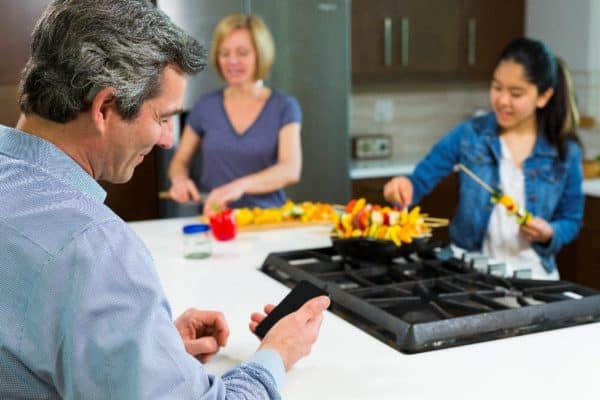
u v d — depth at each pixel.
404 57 4.36
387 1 4.27
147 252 0.92
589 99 4.28
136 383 0.83
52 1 0.94
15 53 3.45
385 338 1.39
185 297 1.71
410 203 2.44
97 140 0.94
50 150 0.93
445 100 4.98
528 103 2.27
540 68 2.24
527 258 2.36
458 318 1.39
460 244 2.50
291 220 2.62
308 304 1.26
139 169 3.73
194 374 0.89
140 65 0.91
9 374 0.87
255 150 2.93
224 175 3.00
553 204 2.40
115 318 0.84
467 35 4.51
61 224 0.87
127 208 3.74
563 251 3.88
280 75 3.79
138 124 0.95
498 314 1.42
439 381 1.20
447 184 4.26
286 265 1.89
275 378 1.08
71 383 0.84
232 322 1.53
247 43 2.86
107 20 0.90
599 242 3.68
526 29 4.66
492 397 1.13
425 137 4.96
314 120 3.91
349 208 2.07
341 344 1.38
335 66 3.92
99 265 0.85
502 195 2.24
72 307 0.83
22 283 0.85
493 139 2.44
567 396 1.13
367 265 1.92
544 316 1.46
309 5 3.80
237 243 2.32
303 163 3.92
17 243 0.85
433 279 1.68
